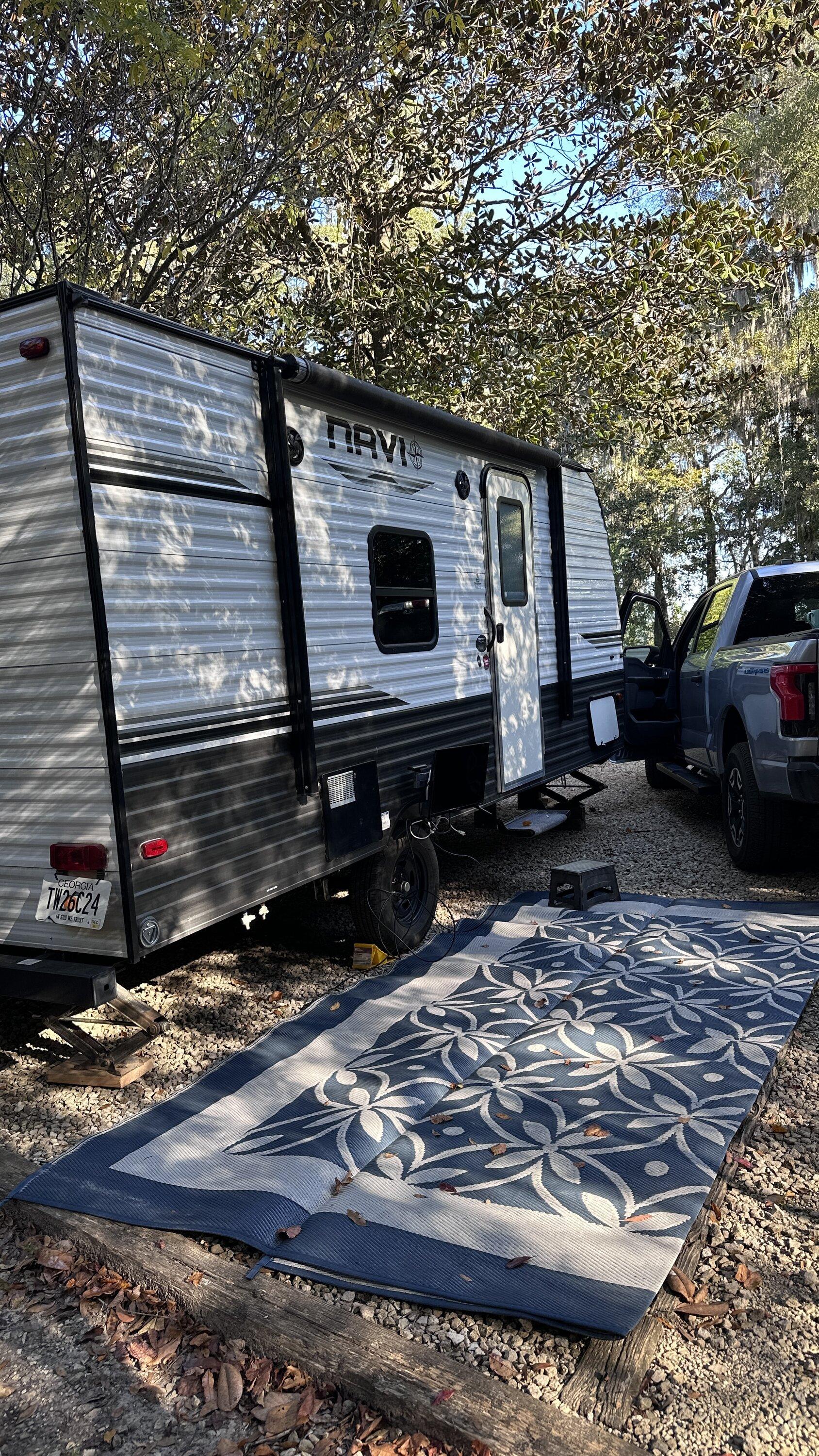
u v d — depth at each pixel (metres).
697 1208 2.71
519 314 8.28
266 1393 2.23
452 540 5.48
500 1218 2.69
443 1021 4.04
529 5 7.02
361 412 4.55
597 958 4.68
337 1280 2.49
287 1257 2.57
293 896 6.18
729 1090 3.36
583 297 8.29
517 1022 4.00
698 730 7.45
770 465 25.45
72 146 6.04
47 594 3.14
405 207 8.16
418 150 7.95
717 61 7.46
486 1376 2.15
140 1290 2.59
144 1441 2.14
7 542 3.19
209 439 3.56
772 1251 2.61
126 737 3.12
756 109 19.05
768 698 5.45
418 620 5.07
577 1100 3.34
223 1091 3.51
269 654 3.85
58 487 3.07
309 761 3.95
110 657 3.07
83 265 6.49
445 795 5.53
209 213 6.88
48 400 3.05
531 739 6.52
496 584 5.99
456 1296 2.40
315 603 4.13
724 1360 2.25
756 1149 3.10
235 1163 3.01
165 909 3.26
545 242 8.18
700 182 8.23
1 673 3.26
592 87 7.61
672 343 8.91
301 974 4.84
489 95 7.67
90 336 3.05
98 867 3.15
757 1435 2.04
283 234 7.91
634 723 8.49
